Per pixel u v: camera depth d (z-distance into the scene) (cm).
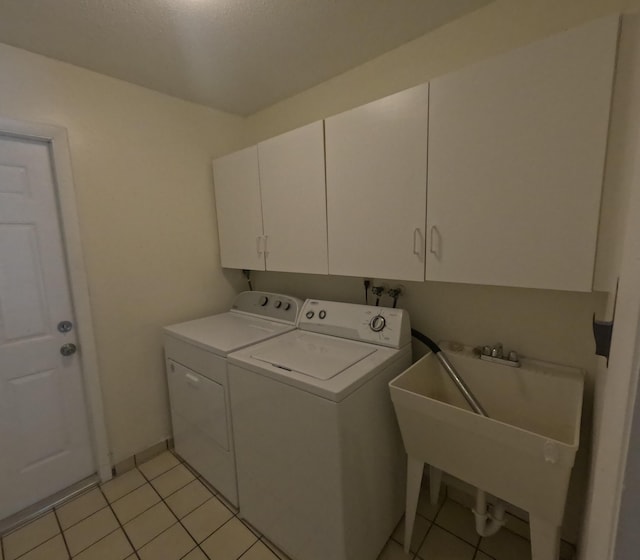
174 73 170
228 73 172
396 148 126
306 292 212
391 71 156
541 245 98
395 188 128
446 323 156
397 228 129
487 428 100
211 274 223
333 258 153
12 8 118
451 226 115
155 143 190
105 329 177
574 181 91
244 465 148
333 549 118
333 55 158
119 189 177
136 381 191
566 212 93
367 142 134
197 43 145
